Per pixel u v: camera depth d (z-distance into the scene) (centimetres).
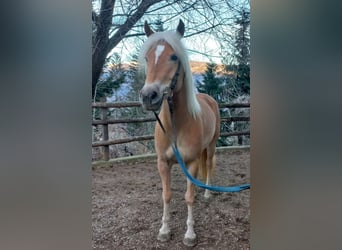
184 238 155
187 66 142
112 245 154
